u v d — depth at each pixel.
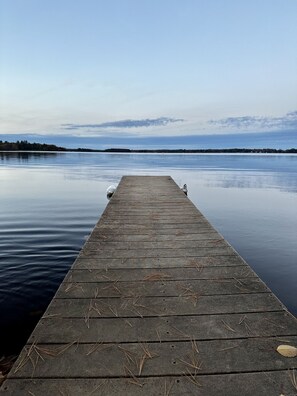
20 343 2.71
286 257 5.75
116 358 1.54
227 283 2.45
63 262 4.68
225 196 13.25
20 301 3.45
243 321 1.89
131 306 2.06
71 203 10.73
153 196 7.60
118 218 4.95
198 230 4.16
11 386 1.35
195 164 39.28
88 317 1.91
